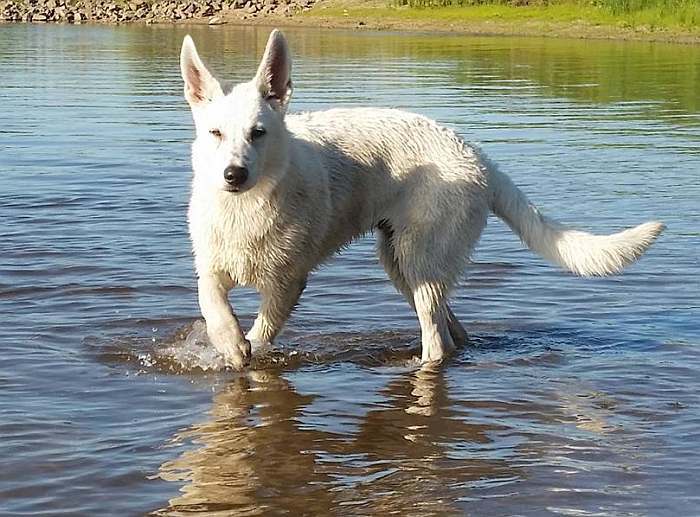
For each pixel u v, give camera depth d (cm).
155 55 1309
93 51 1362
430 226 362
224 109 335
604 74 1062
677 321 387
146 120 754
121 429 311
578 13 1816
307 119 365
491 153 633
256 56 1254
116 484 287
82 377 340
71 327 373
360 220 368
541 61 1197
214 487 286
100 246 449
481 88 938
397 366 356
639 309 397
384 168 365
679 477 291
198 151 342
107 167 585
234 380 343
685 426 315
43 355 353
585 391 337
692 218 496
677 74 1066
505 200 372
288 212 347
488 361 359
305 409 325
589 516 276
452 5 2059
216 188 339
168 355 357
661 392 335
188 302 396
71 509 277
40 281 410
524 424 317
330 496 283
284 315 360
